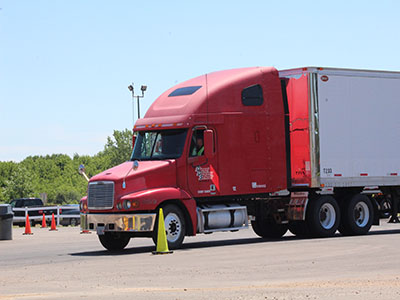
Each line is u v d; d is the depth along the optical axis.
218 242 23.73
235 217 22.16
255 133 22.33
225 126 21.69
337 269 14.23
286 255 17.36
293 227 25.05
